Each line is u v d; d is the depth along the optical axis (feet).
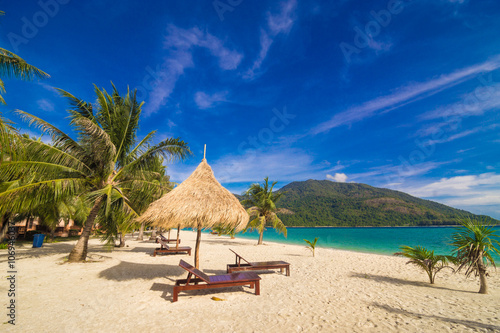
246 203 68.90
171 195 20.77
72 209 67.15
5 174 24.11
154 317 13.75
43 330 11.74
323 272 28.09
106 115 32.32
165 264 30.86
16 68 21.12
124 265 29.19
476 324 13.00
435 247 70.33
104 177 31.50
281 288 20.61
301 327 12.69
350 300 17.46
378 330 12.35
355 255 45.57
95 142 27.94
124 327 12.36
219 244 66.54
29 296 16.84
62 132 28.50
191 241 77.36
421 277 25.85
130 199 33.14
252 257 40.86
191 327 12.51
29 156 25.93
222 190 22.04
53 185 26.48
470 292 19.66
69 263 28.84
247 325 12.87
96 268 26.71
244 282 18.02
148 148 33.50
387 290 20.30
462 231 20.47
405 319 13.80
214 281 17.35
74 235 85.87
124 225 32.99
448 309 15.47
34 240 44.06
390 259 39.65
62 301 16.05
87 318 13.42
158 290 19.01
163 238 57.77
